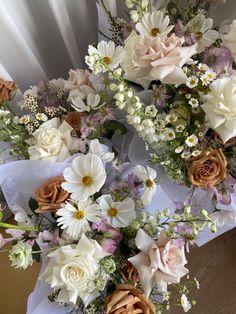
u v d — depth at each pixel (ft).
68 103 1.88
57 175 1.65
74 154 1.66
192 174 1.54
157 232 1.54
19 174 1.69
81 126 1.71
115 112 1.73
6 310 2.02
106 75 1.66
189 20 1.79
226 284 2.12
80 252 1.41
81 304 1.59
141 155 1.78
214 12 2.00
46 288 1.68
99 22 1.95
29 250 1.43
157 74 1.44
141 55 1.48
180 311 2.06
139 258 1.44
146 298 1.43
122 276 1.53
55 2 1.86
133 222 1.49
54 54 2.19
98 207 1.48
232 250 2.20
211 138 1.62
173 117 1.52
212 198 1.66
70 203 1.50
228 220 1.72
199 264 2.18
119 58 1.54
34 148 1.65
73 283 1.38
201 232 1.81
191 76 1.48
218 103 1.41
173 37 1.48
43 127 1.66
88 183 1.49
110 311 1.42
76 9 2.05
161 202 1.73
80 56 2.21
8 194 1.76
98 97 1.65
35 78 2.05
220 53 1.63
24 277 2.09
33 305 1.67
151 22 1.59
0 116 1.69
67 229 1.46
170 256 1.42
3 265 2.12
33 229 1.52
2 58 1.96
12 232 1.56
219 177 1.53
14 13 1.90
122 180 1.66
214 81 1.43
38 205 1.63
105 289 1.56
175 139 1.57
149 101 1.65
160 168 1.74
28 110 1.88
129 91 1.46
